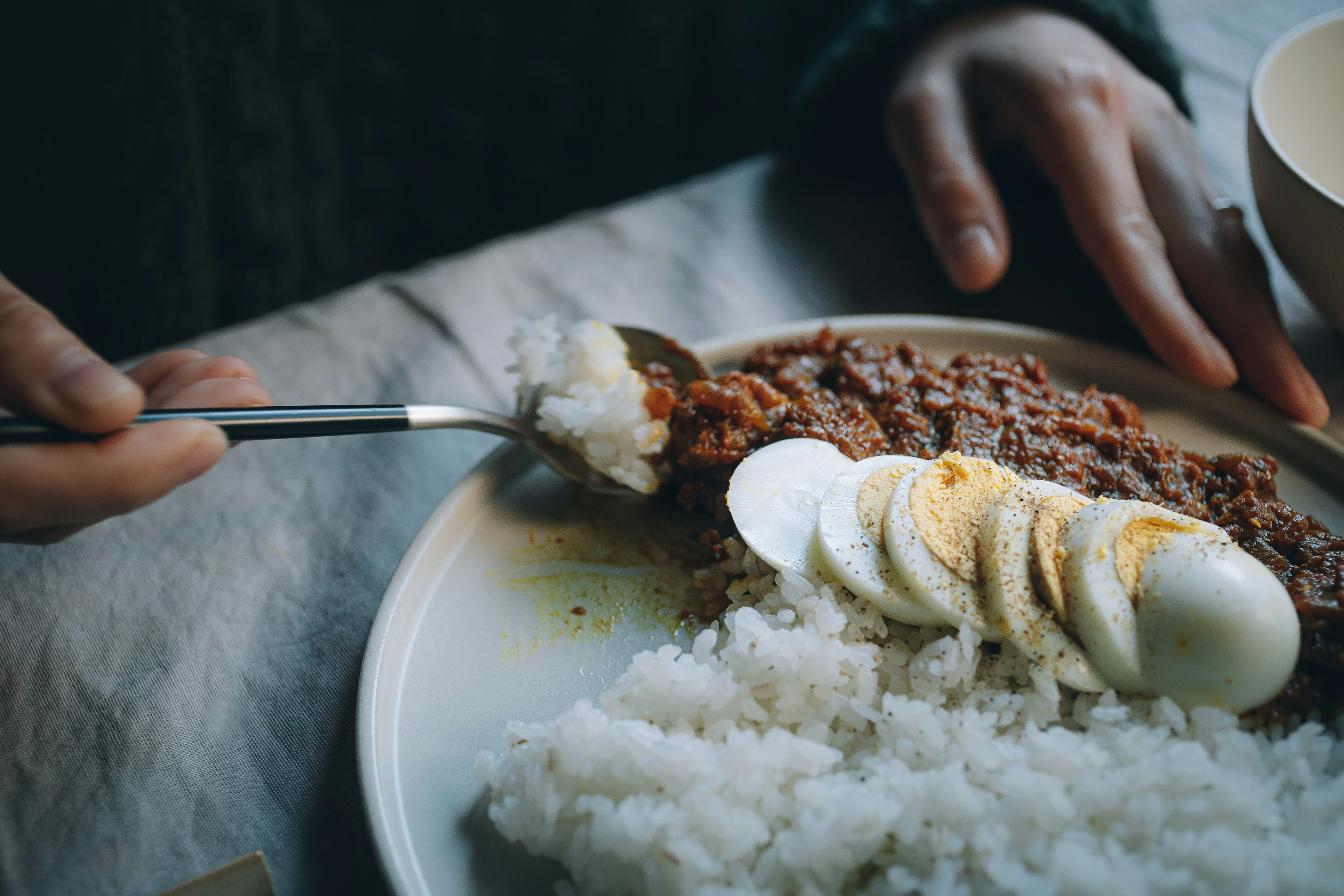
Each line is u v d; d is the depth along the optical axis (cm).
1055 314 38
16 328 23
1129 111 38
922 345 35
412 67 48
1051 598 24
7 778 26
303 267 49
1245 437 32
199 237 44
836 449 29
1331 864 21
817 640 25
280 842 25
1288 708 24
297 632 29
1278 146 32
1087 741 24
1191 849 22
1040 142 37
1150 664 24
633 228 43
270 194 46
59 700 28
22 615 30
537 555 30
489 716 27
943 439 30
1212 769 23
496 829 24
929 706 24
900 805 23
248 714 28
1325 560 26
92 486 24
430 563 29
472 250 47
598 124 54
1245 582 23
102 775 27
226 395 28
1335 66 35
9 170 40
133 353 45
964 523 26
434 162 51
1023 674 25
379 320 39
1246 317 32
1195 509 28
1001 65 38
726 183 46
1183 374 33
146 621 30
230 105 43
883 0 43
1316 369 34
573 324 39
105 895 25
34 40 38
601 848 23
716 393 29
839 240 42
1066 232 40
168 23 40
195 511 33
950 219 37
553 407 30
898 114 40
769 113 60
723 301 40
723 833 23
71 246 42
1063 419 30
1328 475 31
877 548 26
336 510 33
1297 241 32
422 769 25
